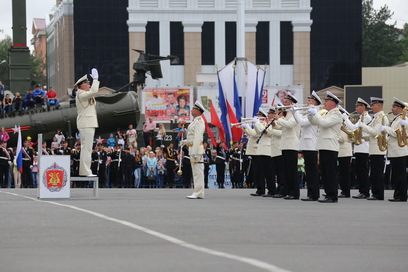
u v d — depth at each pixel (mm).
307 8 72000
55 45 88750
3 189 26859
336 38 72438
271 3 72062
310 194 20875
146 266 8453
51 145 35438
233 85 41156
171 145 34938
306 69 72312
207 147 35312
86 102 20531
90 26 70500
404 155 21266
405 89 72688
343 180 23562
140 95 60281
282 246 10320
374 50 114812
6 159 33469
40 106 36375
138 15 70875
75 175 33844
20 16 40625
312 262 8875
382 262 8984
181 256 9227
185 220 13680
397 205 18812
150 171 34562
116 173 34500
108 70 70875
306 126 20828
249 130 24078
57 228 12242
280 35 72438
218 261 8812
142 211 15570
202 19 71812
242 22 42062
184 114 60031
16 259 9055
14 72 40500
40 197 19547
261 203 19141
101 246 10188
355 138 22250
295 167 21594
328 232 12008
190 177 34844
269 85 67688
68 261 8859
